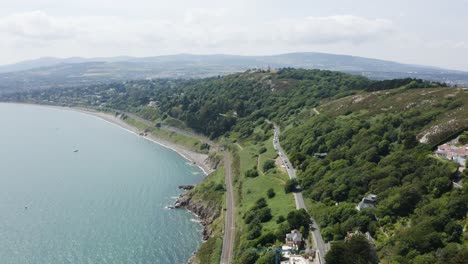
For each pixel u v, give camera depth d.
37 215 156.50
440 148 122.94
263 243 114.62
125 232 145.25
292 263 98.25
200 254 126.06
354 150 147.88
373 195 113.88
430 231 87.31
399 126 155.75
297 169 165.75
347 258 87.81
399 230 95.31
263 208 135.62
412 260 82.12
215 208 161.00
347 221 106.56
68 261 124.38
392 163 123.62
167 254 131.62
